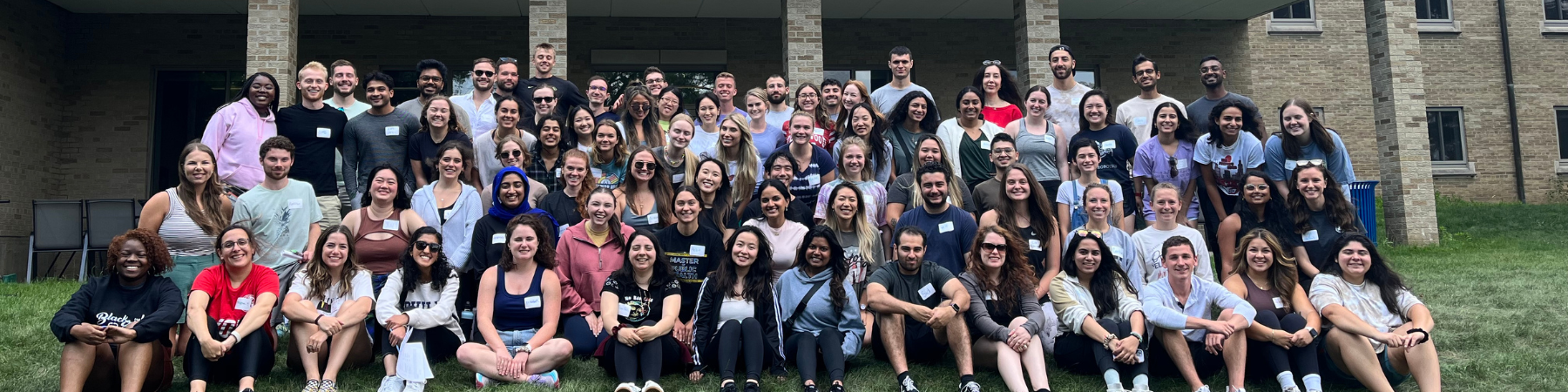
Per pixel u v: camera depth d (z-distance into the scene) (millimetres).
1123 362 5160
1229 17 15406
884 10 14492
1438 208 15883
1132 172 7426
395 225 5938
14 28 12484
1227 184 7008
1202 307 5402
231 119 6797
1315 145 6777
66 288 8555
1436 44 17969
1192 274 5512
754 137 7707
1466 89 18000
